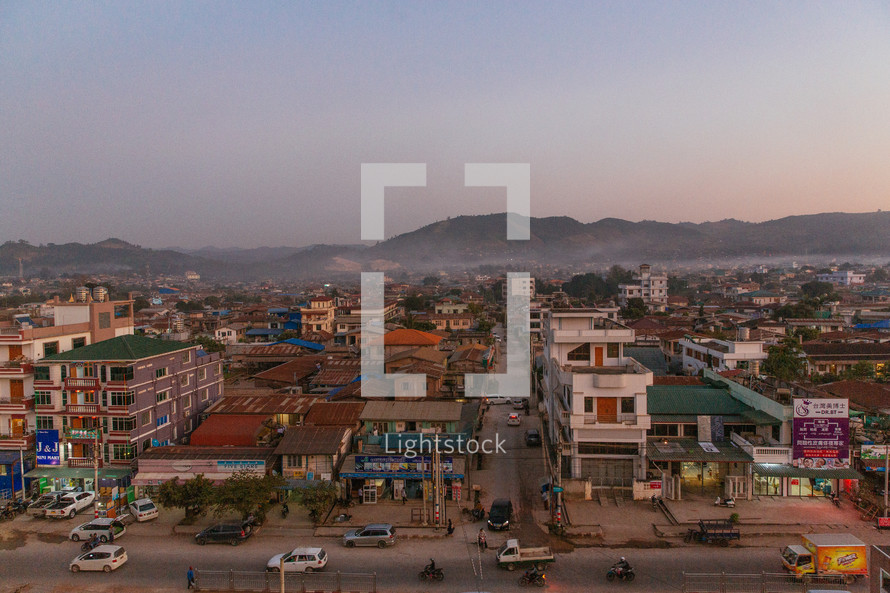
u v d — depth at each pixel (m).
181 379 55.00
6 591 33.31
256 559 36.88
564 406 50.91
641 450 45.44
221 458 45.97
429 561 36.12
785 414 44.31
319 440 46.81
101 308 58.84
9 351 50.72
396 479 46.22
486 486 48.69
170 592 33.06
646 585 32.66
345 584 33.03
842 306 161.88
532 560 34.53
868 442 45.69
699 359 77.06
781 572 33.50
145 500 44.28
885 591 25.88
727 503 42.56
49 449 47.75
